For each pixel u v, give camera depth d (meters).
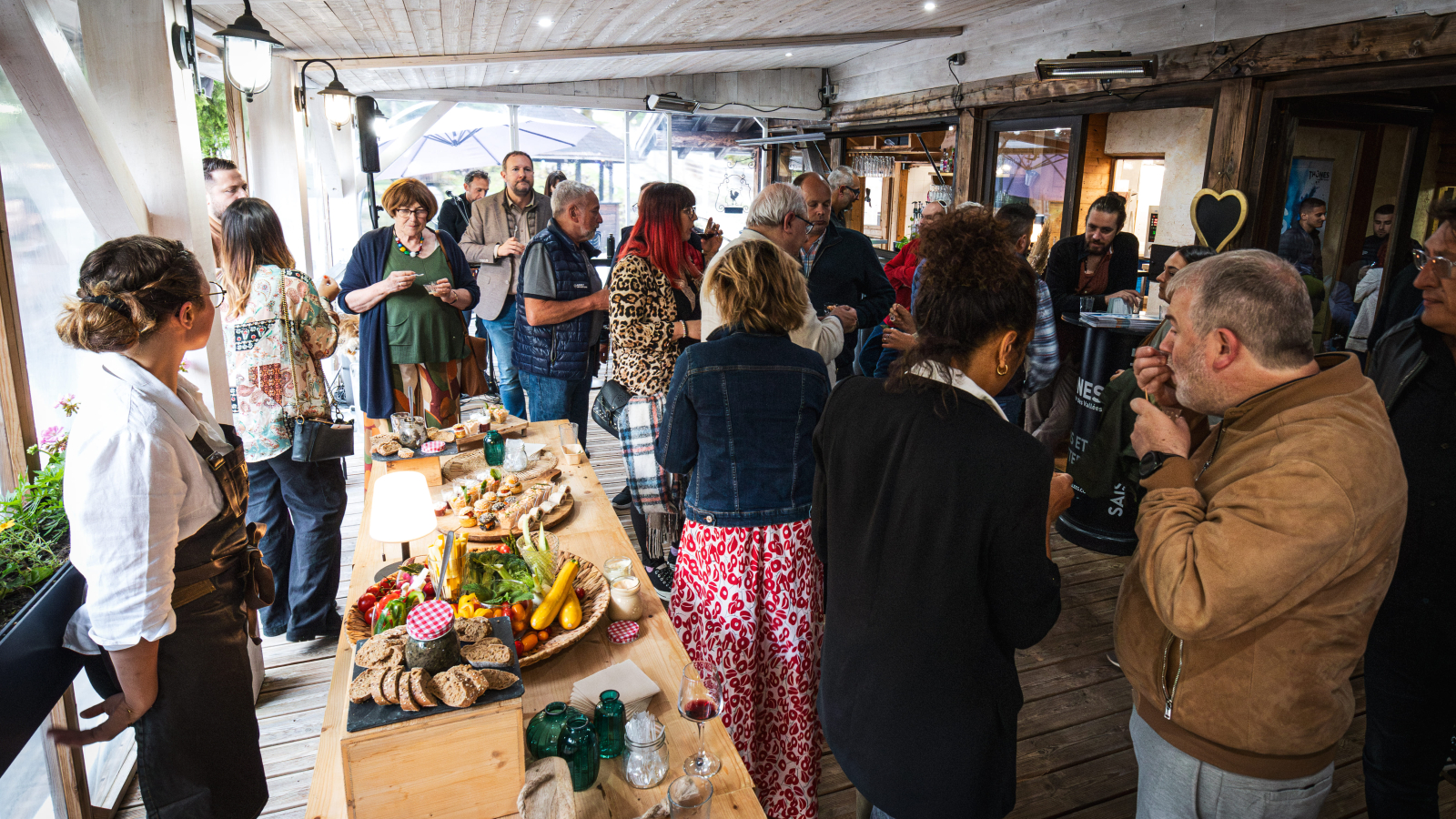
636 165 11.02
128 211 2.13
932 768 1.30
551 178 6.11
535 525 2.05
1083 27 5.38
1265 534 1.09
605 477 4.70
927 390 1.27
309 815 1.25
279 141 4.88
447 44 5.43
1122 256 4.66
